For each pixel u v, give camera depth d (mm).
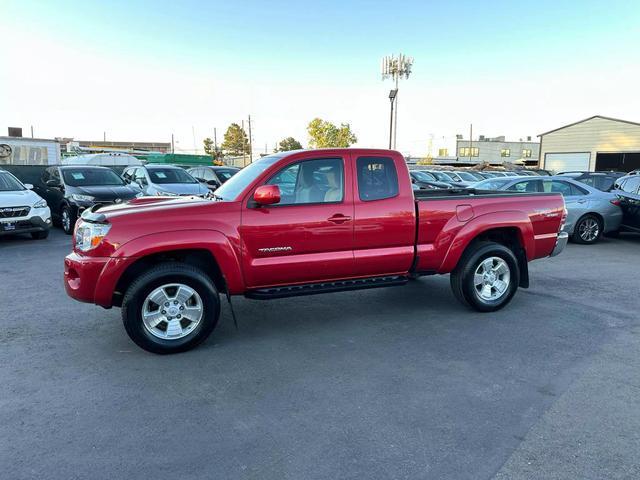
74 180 12742
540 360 4375
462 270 5633
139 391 3777
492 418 3381
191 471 2807
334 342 4828
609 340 4879
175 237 4426
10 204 10281
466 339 4906
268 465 2865
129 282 4609
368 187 5145
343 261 5047
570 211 10977
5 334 5020
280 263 4805
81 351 4578
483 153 72312
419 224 5340
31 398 3656
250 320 5508
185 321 4613
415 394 3730
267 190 4504
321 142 54812
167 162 35625
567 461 2893
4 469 2812
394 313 5773
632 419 3361
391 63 36875
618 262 8938
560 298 6426
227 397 3686
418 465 2861
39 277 7527
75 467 2836
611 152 33875
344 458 2930
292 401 3625
